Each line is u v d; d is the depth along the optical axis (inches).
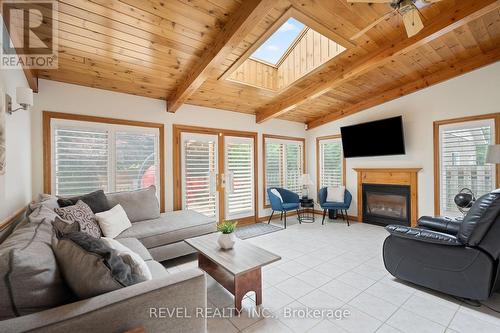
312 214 236.7
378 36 123.0
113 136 140.3
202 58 119.0
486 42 133.4
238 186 198.1
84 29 95.3
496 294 88.0
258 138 212.5
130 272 50.4
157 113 157.4
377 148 189.3
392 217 187.9
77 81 127.3
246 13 90.7
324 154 234.8
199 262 103.8
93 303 40.3
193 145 172.9
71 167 127.4
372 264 117.9
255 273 83.1
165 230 116.4
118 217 112.6
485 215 76.4
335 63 142.3
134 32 100.4
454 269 82.8
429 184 168.1
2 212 76.1
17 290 37.7
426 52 140.4
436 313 78.4
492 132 142.6
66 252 45.7
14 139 89.1
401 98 181.9
